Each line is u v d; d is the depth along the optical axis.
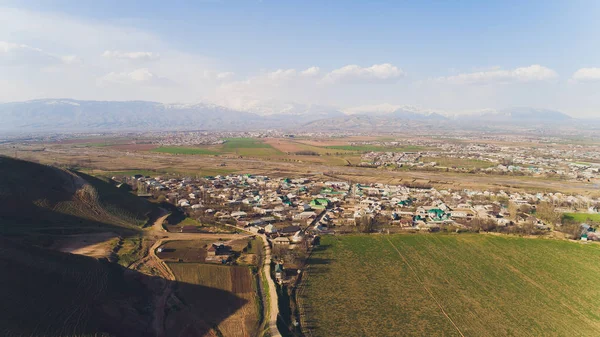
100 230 169.12
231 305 113.38
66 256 117.19
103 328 93.50
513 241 172.75
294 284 127.75
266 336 97.38
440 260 150.25
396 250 160.75
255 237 175.50
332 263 146.12
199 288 122.31
